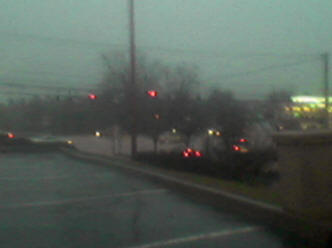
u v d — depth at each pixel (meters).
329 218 7.69
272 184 14.89
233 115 27.19
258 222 8.26
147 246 6.88
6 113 79.19
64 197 11.22
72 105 59.75
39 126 74.94
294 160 7.81
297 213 7.70
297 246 6.80
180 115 25.28
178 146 29.00
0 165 19.11
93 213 9.27
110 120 26.73
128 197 11.09
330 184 7.79
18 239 7.30
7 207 9.98
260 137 27.52
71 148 29.41
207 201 10.29
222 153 21.58
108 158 20.81
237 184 12.08
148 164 18.05
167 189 12.15
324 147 7.82
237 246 6.82
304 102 35.28
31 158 23.09
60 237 7.43
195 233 7.59
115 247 6.85
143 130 24.81
